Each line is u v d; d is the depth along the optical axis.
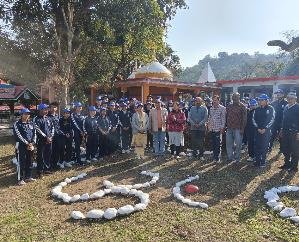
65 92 21.61
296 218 6.68
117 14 22.70
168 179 9.88
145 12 23.16
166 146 14.68
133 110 14.62
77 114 12.24
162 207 7.51
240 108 11.62
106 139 13.31
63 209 7.54
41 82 26.62
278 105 12.77
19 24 22.39
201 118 12.34
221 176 10.09
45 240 5.95
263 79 23.55
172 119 12.94
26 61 24.62
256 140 11.16
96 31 23.86
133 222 6.69
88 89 29.84
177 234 6.13
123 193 8.45
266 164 11.52
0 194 8.72
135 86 24.20
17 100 23.47
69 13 21.41
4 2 21.83
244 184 9.27
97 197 8.23
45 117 10.88
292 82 22.23
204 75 32.69
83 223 6.70
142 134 12.94
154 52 29.50
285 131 10.62
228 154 12.03
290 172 10.46
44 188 9.23
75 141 12.02
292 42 9.94
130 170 11.08
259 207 7.50
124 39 25.77
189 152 13.62
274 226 6.49
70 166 11.84
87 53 26.47
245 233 6.17
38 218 7.00
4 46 23.70
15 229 6.46
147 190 8.84
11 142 17.05
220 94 26.55
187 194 8.46
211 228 6.38
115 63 29.00
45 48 23.55
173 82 23.97
